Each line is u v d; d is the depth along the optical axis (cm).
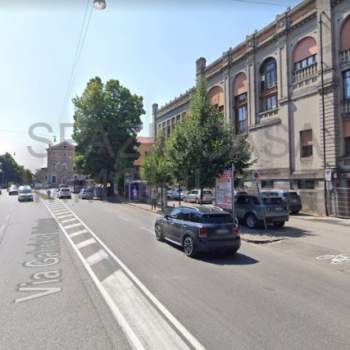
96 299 641
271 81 3016
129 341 471
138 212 2573
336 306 621
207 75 3900
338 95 2344
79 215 2284
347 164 2278
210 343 469
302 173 2612
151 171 2762
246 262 988
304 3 2611
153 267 898
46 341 470
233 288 724
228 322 542
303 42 2644
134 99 4772
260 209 1667
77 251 1091
